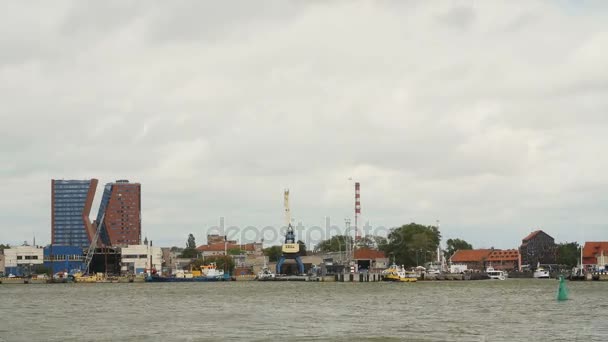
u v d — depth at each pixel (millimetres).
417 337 80812
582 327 88250
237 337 82438
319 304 135750
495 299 146250
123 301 154875
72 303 151000
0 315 118188
